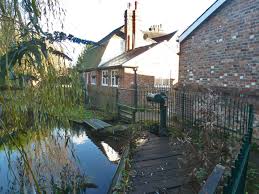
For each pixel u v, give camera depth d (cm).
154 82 1428
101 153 647
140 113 903
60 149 227
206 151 382
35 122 186
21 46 161
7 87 155
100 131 832
